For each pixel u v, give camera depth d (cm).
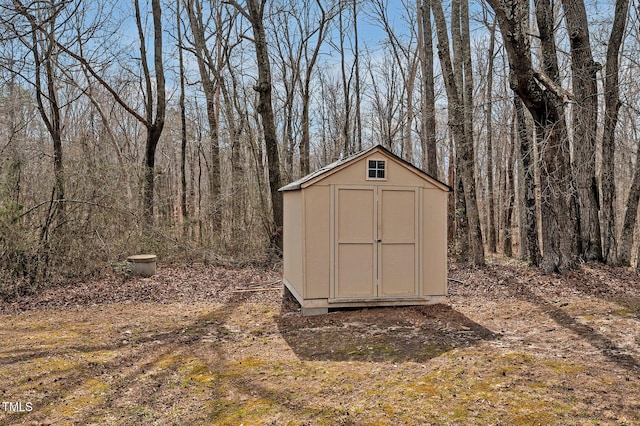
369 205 680
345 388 406
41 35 988
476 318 647
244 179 1502
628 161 1390
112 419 354
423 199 699
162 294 856
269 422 344
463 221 1272
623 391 380
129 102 2014
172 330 619
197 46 1513
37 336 584
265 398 389
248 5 1268
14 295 813
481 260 1121
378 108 2244
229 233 1421
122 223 1134
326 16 1734
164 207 1402
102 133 1752
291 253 784
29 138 1163
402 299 695
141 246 1148
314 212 667
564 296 760
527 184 1045
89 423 348
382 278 688
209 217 1434
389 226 688
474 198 1127
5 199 879
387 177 684
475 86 1973
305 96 1778
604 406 354
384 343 537
